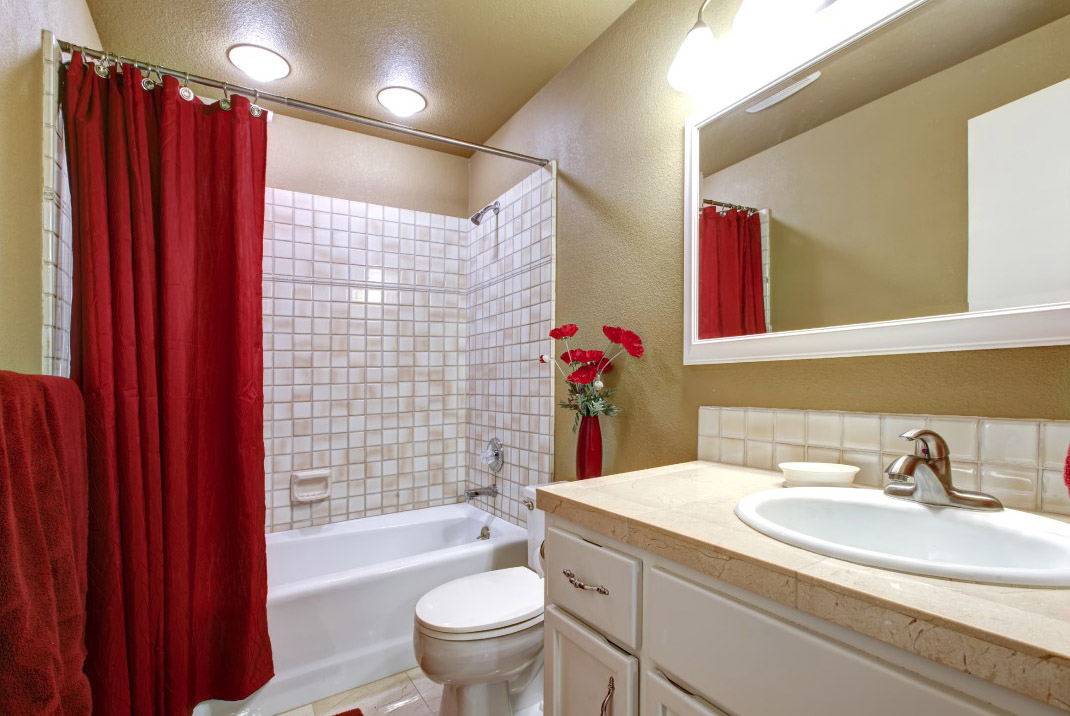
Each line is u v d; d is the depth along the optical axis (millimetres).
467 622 1330
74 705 826
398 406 2648
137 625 1351
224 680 1577
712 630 672
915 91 978
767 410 1224
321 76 2096
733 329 1317
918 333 947
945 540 770
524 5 1696
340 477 2482
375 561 2367
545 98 2166
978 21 897
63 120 1375
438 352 2777
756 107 1281
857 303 1056
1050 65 812
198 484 1577
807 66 1168
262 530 1626
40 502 821
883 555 587
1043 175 811
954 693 458
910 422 957
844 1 1093
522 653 1375
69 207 1425
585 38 1868
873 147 1039
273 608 1646
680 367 1487
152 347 1429
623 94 1739
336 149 2545
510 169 2438
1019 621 448
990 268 865
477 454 2713
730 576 642
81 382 1317
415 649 1390
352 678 1757
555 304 2078
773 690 594
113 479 1319
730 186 1341
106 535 1298
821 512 895
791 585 572
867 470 1018
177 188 1512
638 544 786
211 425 1607
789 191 1196
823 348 1103
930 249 944
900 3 998
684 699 707
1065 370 790
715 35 1401
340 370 2500
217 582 1603
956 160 915
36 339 1245
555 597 1000
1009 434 833
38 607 716
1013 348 841
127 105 1424
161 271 1478
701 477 1148
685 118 1489
